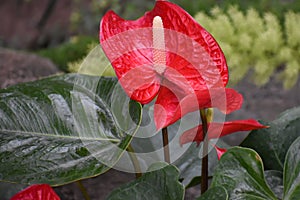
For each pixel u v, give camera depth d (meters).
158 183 0.60
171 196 0.59
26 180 0.60
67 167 0.62
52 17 3.94
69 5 3.91
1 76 1.47
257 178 0.61
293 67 1.29
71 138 0.66
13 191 0.87
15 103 0.68
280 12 1.67
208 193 0.58
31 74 1.54
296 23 1.28
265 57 1.29
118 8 3.13
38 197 0.58
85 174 0.60
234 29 1.29
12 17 4.07
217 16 1.31
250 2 1.85
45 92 0.70
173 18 0.63
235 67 1.30
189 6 1.90
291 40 1.28
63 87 0.71
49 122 0.67
